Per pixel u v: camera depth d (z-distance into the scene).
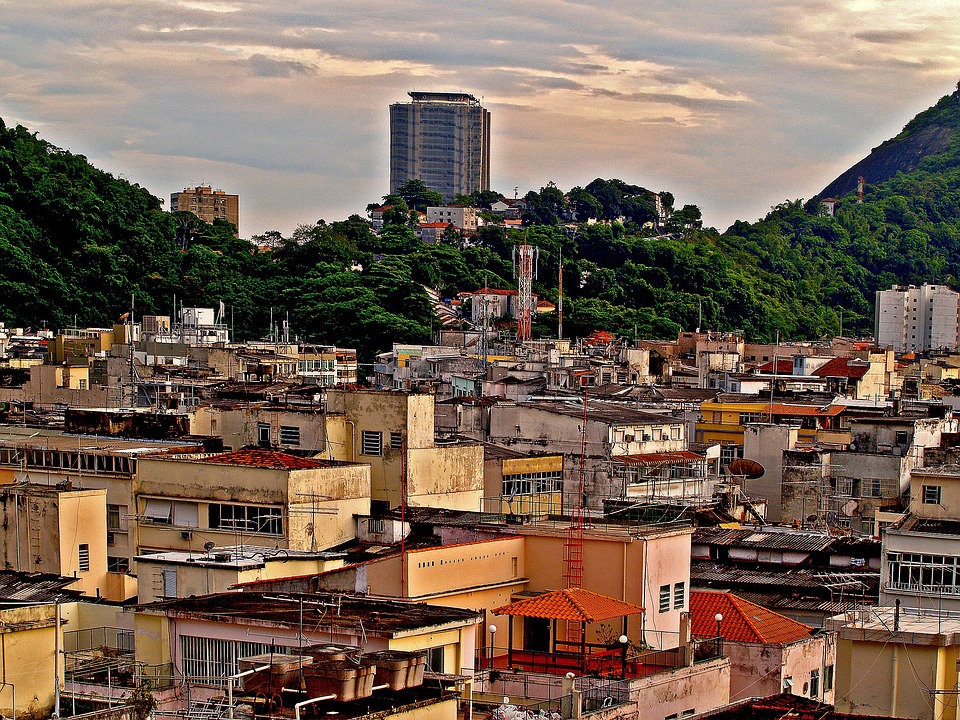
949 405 185.25
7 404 178.25
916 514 103.25
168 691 60.69
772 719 57.12
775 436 146.12
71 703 56.69
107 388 183.75
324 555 83.50
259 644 63.56
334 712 50.50
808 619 91.62
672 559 82.81
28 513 93.38
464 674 64.25
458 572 79.00
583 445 121.56
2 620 54.88
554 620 75.69
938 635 61.88
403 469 108.12
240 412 119.44
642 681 67.25
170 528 99.31
